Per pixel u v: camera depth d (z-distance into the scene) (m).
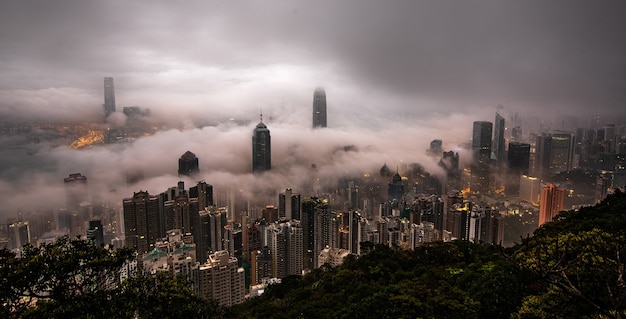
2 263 17.98
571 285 18.39
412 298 32.47
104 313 18.17
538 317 23.08
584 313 21.09
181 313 20.11
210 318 22.06
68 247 20.08
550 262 20.03
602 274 19.30
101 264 19.56
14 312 17.39
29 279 18.05
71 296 18.41
